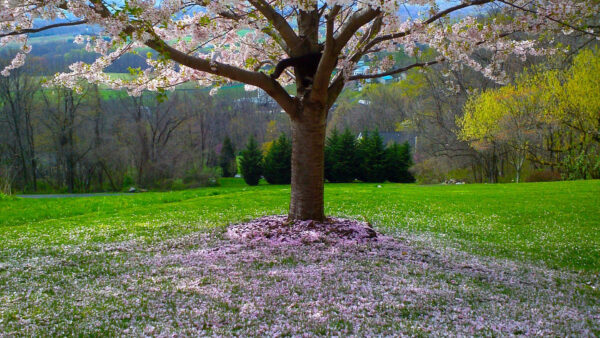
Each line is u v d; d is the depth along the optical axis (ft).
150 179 207.51
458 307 19.95
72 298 20.36
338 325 17.15
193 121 224.74
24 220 56.70
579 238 43.96
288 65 36.06
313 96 35.63
